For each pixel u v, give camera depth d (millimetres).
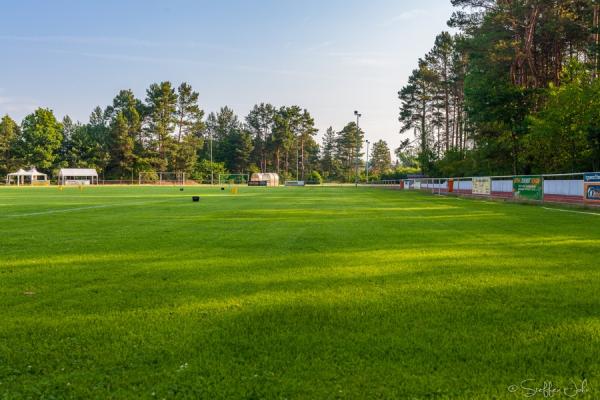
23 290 5094
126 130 94250
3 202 24906
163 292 4984
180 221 13711
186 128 102625
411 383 2725
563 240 9273
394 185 65250
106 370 2939
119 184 87375
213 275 5863
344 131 133125
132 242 9062
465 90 38750
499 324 3811
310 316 4062
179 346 3336
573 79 30562
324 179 126000
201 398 2564
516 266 6445
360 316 4051
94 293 4953
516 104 34438
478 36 37000
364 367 2951
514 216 15508
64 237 9891
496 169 40750
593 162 29234
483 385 2699
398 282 5434
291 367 2959
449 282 5422
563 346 3303
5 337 3561
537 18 33656
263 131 130000
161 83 96938
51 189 54344
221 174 101562
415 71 69625
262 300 4621
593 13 31250
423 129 69625
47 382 2770
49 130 91500
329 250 7949
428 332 3609
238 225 12477
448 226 12148
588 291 4934
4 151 89938
